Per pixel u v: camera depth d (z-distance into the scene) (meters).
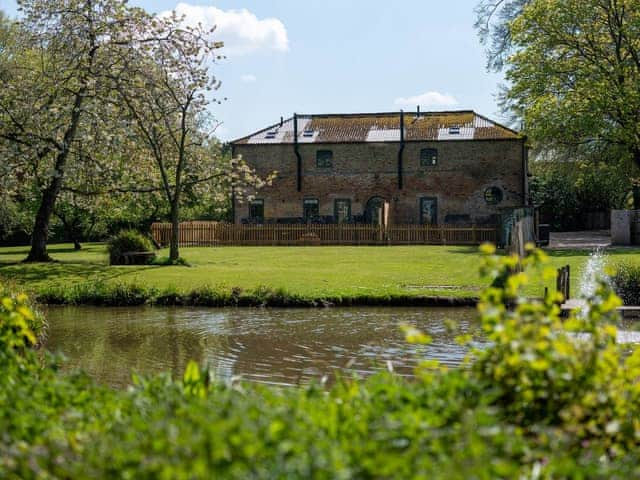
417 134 48.47
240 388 6.18
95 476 3.88
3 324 7.06
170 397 5.14
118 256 28.61
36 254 30.02
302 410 4.57
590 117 36.84
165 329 15.86
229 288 20.34
